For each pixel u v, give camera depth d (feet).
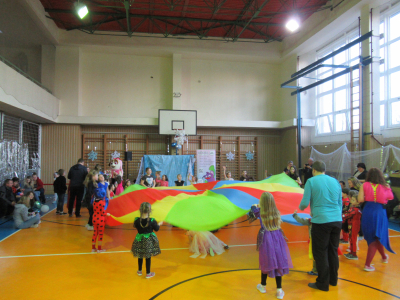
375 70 29.45
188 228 13.58
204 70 45.75
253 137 47.26
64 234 19.22
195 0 33.27
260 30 41.47
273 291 10.75
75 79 40.88
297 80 42.60
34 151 38.32
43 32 36.35
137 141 43.78
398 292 10.66
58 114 39.86
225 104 46.09
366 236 12.79
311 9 35.29
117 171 32.12
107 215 15.96
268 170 47.32
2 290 10.85
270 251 10.14
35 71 41.19
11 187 24.21
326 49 39.96
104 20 37.22
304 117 42.70
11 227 21.16
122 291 10.74
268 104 47.32
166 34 40.16
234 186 18.01
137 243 12.03
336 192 10.93
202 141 45.47
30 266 13.37
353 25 34.30
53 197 35.06
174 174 39.09
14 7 30.45
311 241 11.80
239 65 46.78
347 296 10.33
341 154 31.96
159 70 44.68
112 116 42.98
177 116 42.04
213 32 41.98
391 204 22.85
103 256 14.84
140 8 32.14
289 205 15.76
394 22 29.43
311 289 10.93
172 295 10.40
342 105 36.70
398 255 14.82
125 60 43.83
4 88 24.76
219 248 15.31
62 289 10.93
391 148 26.30
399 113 28.22
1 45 40.47
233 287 11.09
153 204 16.30
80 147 41.34
